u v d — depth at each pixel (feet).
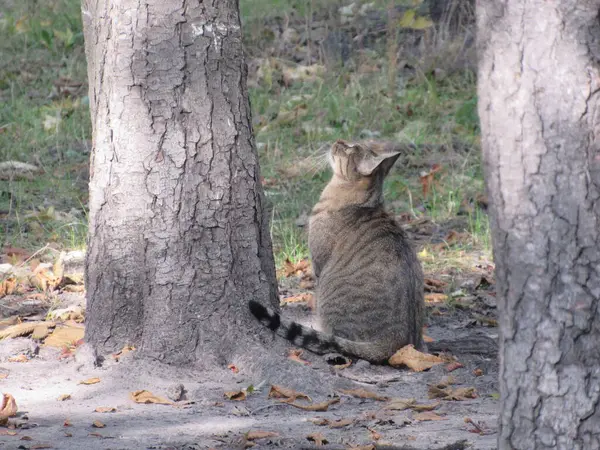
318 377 33.81
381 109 69.15
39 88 74.02
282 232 53.36
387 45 74.90
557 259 21.22
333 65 75.56
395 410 31.65
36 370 34.73
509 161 21.56
